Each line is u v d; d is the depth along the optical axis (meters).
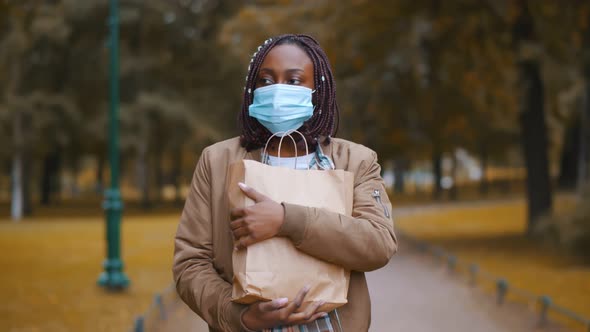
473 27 18.14
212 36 39.25
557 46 18.05
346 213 2.47
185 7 39.34
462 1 17.33
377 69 18.59
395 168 65.25
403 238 22.50
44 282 12.72
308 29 17.98
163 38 38.81
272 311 2.32
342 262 2.41
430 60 18.83
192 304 2.57
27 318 9.40
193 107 37.78
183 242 2.66
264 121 2.63
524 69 19.00
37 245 20.39
